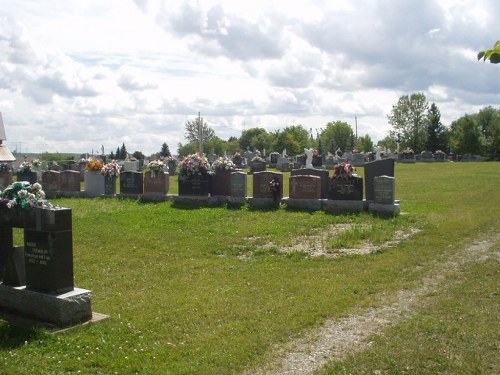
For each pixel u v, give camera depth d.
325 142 117.12
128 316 8.34
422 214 18.50
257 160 44.75
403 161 65.44
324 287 10.02
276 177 20.98
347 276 10.89
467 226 15.92
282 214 19.30
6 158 48.94
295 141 98.69
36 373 6.20
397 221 17.27
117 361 6.55
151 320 8.11
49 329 7.68
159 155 74.06
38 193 8.44
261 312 8.47
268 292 9.77
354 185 19.58
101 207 22.47
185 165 23.12
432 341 6.95
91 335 7.45
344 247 13.95
